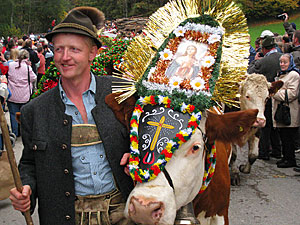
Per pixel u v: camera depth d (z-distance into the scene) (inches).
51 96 83.1
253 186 207.6
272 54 260.8
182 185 76.3
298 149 273.1
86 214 81.4
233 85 84.4
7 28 2137.1
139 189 73.3
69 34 78.6
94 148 81.5
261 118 190.5
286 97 225.0
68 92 82.8
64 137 79.4
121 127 83.5
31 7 2721.5
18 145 282.4
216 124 83.2
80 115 82.1
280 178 220.1
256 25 1067.9
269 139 256.8
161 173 75.2
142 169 75.9
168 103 80.7
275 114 231.9
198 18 88.0
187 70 84.7
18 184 75.5
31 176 83.0
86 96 83.7
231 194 197.0
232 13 86.4
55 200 80.3
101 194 82.0
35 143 79.7
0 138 205.9
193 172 78.4
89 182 81.1
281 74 232.1
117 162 81.6
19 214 175.2
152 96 81.9
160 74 85.2
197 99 79.7
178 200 76.7
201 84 82.0
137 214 69.5
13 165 75.0
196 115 78.6
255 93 191.9
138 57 89.7
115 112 83.5
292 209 177.0
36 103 82.9
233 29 87.2
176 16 90.0
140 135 79.7
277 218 167.8
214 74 83.4
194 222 81.1
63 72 79.6
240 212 174.9
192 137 78.2
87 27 79.7
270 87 197.3
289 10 1110.4
